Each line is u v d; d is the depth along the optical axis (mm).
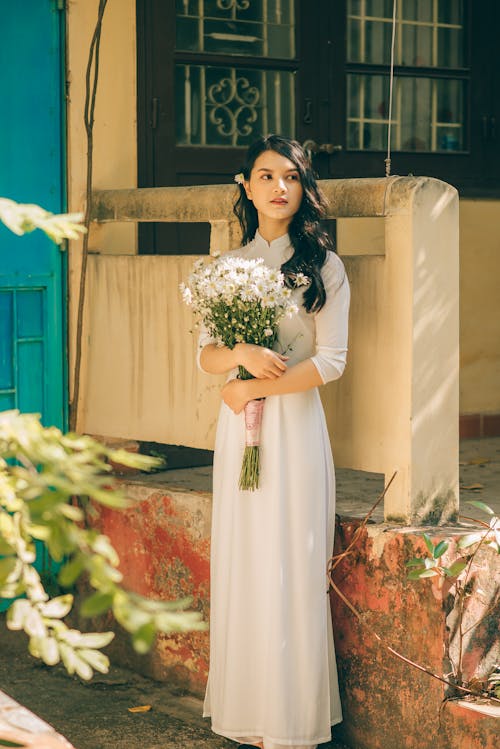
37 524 1766
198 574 4520
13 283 4844
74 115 4988
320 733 3881
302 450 3844
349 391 4121
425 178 3885
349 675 4027
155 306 4746
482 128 6227
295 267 3803
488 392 6562
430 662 3760
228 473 3953
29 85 4844
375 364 4016
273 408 3850
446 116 6145
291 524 3844
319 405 3951
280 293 3648
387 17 5914
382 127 5969
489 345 6547
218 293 3713
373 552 3902
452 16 6098
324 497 3900
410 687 3828
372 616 3922
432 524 3979
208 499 4480
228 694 3916
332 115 5805
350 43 5840
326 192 4094
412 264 3855
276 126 5668
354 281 4059
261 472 3857
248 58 5531
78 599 4984
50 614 1958
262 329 3750
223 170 5516
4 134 4781
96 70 4863
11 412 1871
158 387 4766
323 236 3875
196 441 4641
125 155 5191
